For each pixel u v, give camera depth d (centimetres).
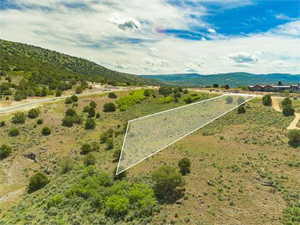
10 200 3647
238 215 2008
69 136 5725
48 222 2317
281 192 2331
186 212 2073
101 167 3341
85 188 2700
